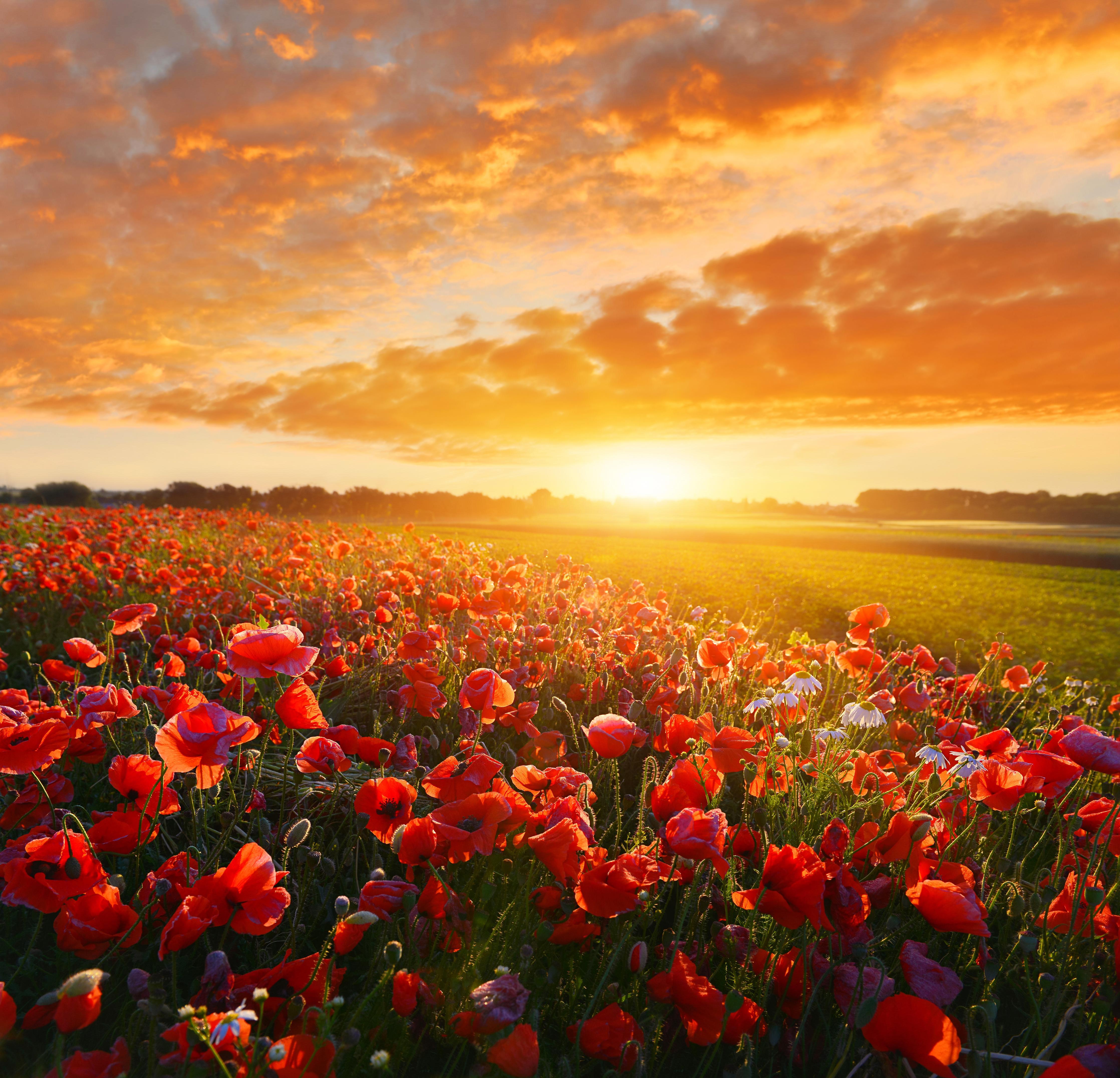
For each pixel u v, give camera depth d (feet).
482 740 10.84
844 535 184.03
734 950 5.34
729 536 156.35
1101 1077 4.00
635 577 45.52
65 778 6.74
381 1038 4.53
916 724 13.38
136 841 5.59
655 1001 4.99
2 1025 3.93
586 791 6.51
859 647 12.40
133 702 8.59
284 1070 3.64
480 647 12.81
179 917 4.26
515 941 5.55
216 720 5.38
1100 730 14.98
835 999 5.08
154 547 31.63
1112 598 59.11
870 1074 4.88
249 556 27.91
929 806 7.92
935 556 129.08
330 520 96.99
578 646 14.37
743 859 6.41
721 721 11.71
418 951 5.02
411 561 27.66
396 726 10.99
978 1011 5.86
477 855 6.29
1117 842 6.81
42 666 8.82
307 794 7.34
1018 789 6.91
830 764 8.06
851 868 6.32
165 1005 3.91
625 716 10.09
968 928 5.10
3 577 18.34
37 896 4.75
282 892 4.66
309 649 6.16
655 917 5.99
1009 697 16.93
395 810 5.90
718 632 19.21
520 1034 3.86
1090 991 5.91
